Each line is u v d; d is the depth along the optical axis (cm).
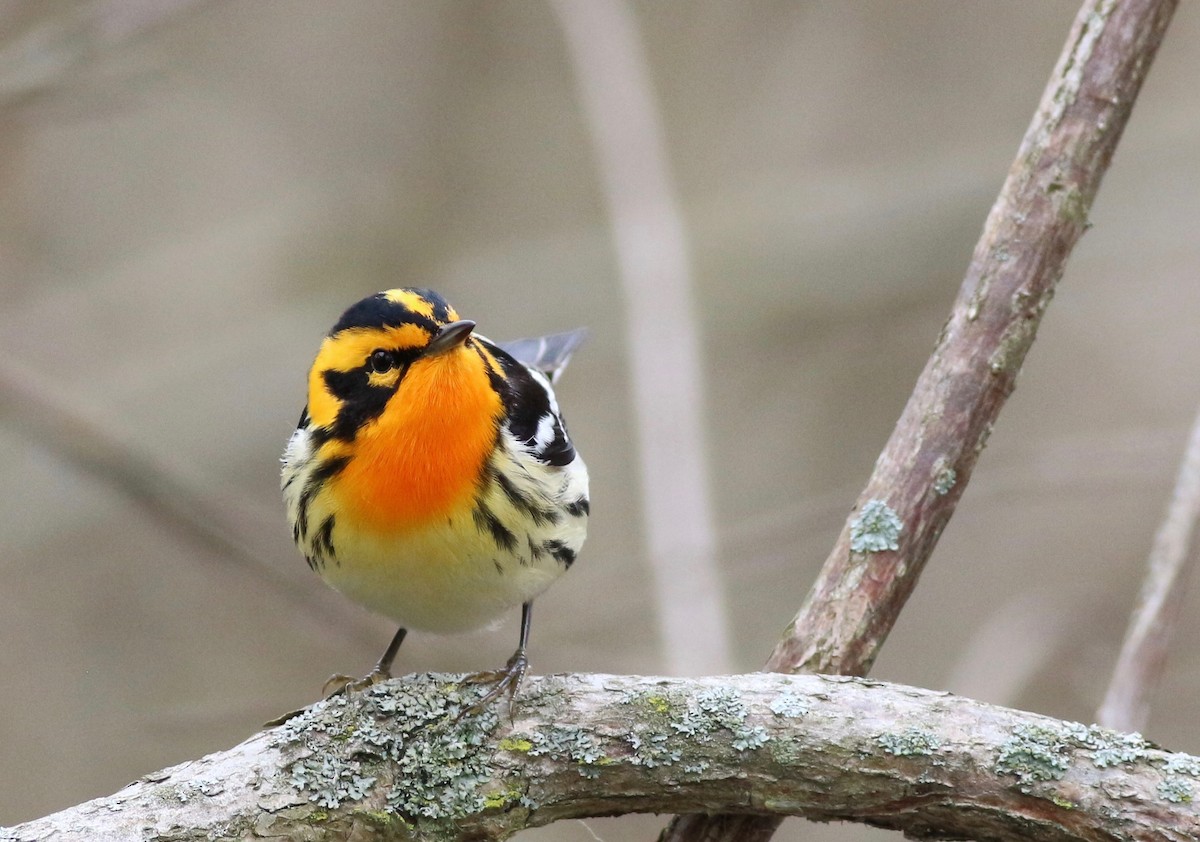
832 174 1734
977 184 1692
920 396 654
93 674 1455
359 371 665
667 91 1744
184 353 1672
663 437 1133
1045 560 1511
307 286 1716
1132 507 1520
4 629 1483
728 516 1583
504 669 627
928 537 636
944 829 558
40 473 1520
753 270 1698
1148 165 1661
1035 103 1709
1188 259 1677
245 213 1728
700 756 570
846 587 629
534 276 1698
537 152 1733
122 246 1695
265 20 1702
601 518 1603
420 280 1703
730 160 1744
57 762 1389
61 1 1489
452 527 671
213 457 1619
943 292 1689
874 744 556
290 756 577
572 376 1705
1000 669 1170
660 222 1320
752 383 1686
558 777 577
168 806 564
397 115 1722
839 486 1606
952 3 1720
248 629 1480
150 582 1517
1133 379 1623
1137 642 654
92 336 1662
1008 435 1606
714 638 1011
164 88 1636
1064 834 536
